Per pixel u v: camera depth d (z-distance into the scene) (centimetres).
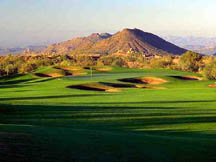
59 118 2748
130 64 17538
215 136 2144
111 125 2495
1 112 2927
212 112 3162
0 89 6047
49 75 9550
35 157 1245
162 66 15338
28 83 7525
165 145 1562
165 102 3888
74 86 6259
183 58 14000
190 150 1484
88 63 16138
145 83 7431
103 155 1332
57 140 1544
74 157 1283
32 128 1862
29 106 3319
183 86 6888
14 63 16525
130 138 1717
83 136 1698
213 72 8144
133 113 3027
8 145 1380
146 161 1291
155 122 2633
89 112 3050
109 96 4616
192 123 2616
